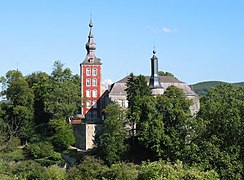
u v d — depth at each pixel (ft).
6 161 322.34
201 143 228.43
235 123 225.76
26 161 314.76
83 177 228.63
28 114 387.75
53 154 337.93
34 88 414.62
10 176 287.07
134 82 347.77
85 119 431.02
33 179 274.36
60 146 355.77
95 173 224.94
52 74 418.31
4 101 418.10
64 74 418.10
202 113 271.28
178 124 295.28
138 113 315.99
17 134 380.37
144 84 347.97
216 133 231.71
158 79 412.98
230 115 231.91
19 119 387.55
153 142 291.17
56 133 360.48
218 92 399.85
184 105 308.40
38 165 303.68
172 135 284.61
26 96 394.93
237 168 208.85
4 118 397.19
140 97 335.26
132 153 314.55
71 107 371.97
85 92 445.37
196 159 217.97
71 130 363.15
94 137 355.77
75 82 460.14
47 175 270.26
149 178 161.48
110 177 206.80
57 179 258.78
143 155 310.86
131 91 346.54
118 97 416.87
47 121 401.29
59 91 377.30
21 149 359.66
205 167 209.67
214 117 238.89
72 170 241.55
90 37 453.99
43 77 431.43
